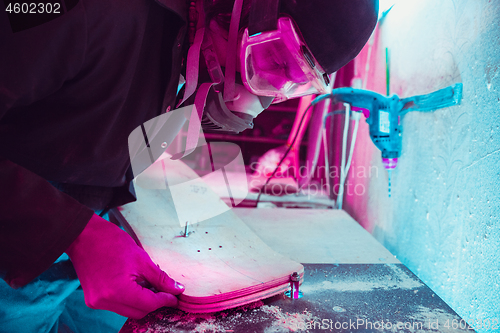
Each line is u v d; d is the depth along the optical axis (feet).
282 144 8.68
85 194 2.44
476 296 2.00
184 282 1.92
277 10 1.62
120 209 2.74
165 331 1.64
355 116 4.53
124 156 2.19
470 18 2.18
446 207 2.39
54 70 1.55
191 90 1.89
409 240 2.98
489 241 1.89
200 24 2.00
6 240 1.58
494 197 1.85
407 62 3.18
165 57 2.07
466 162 2.16
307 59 1.69
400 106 3.15
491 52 1.94
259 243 2.56
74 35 1.50
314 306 1.91
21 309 2.36
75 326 3.17
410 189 2.99
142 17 1.78
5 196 1.53
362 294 2.07
